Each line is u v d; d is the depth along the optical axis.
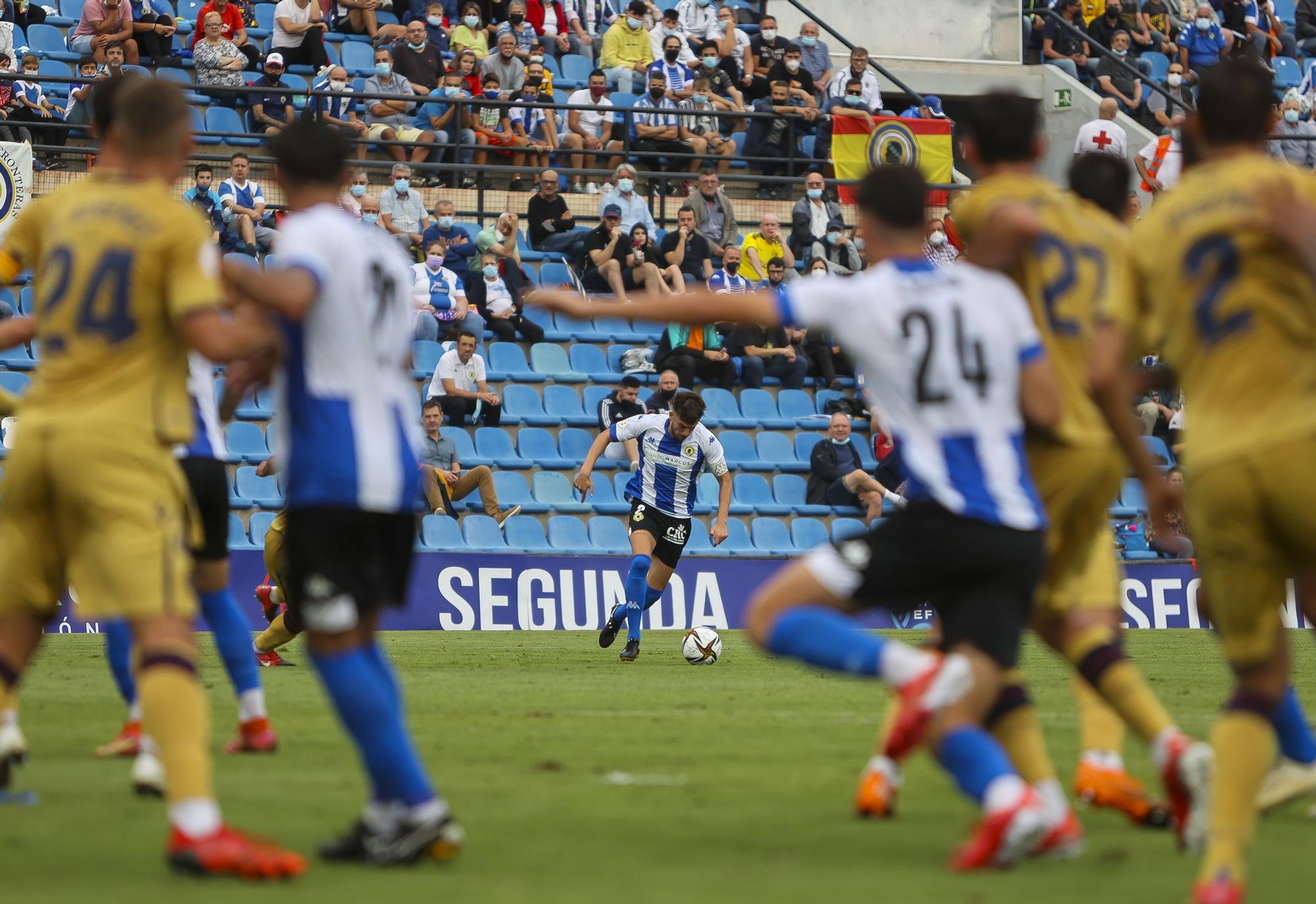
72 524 14.57
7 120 64.81
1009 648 14.54
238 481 60.09
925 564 14.71
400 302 15.09
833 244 74.12
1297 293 13.88
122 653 21.42
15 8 71.31
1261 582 13.88
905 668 13.94
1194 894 12.84
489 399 63.78
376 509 14.39
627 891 13.07
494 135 73.06
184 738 13.71
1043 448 16.88
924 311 14.91
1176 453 70.50
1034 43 94.25
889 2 91.00
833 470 66.00
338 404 14.44
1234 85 14.73
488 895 12.84
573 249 71.25
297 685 33.75
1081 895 13.14
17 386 60.12
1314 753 17.62
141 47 70.81
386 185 71.56
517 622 57.75
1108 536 19.06
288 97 70.75
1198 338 14.27
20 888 12.96
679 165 78.12
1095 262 17.48
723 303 15.00
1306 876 14.28
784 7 90.19
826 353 71.62
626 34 80.88
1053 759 22.45
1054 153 90.38
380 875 13.73
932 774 20.75
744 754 22.64
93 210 14.83
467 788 19.02
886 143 77.00
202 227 14.86
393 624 55.97
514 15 78.94
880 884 13.52
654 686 34.88
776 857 14.79
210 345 14.30
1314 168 87.06
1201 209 14.33
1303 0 102.94
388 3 78.00
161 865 13.99
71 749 22.38
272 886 13.14
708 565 60.72
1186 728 26.72
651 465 44.69
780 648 14.68
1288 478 13.55
